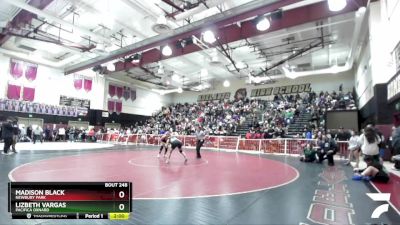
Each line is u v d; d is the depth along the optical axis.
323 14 10.93
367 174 6.66
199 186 5.79
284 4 8.89
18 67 20.62
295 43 17.44
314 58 20.97
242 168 8.80
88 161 9.74
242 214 3.88
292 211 4.06
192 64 21.97
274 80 26.16
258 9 9.42
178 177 6.81
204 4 10.05
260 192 5.32
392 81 9.75
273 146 15.34
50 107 22.56
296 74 20.81
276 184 6.16
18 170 7.30
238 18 9.92
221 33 13.45
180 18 10.91
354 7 10.24
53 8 12.93
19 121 20.77
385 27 10.78
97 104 26.16
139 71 25.23
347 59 19.95
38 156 10.97
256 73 23.84
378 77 11.06
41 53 21.34
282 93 26.98
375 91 11.12
